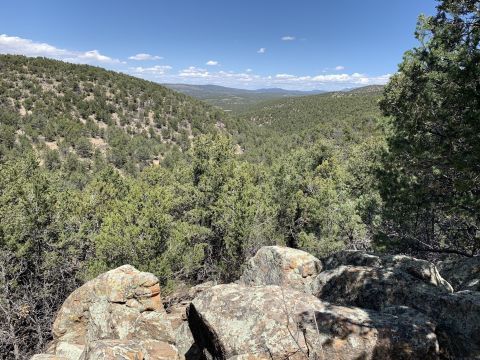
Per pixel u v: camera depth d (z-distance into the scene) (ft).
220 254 74.38
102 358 23.66
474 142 28.19
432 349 20.25
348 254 37.99
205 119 563.48
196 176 82.43
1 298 55.36
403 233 51.65
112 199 87.40
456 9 31.37
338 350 20.61
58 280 69.46
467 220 46.11
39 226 66.95
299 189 90.84
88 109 491.72
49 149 330.34
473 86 29.12
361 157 99.81
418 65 34.50
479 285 33.12
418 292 27.58
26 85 482.28
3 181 81.25
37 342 60.23
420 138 34.94
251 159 341.82
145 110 546.26
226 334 23.21
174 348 27.53
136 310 36.76
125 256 57.26
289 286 37.65
